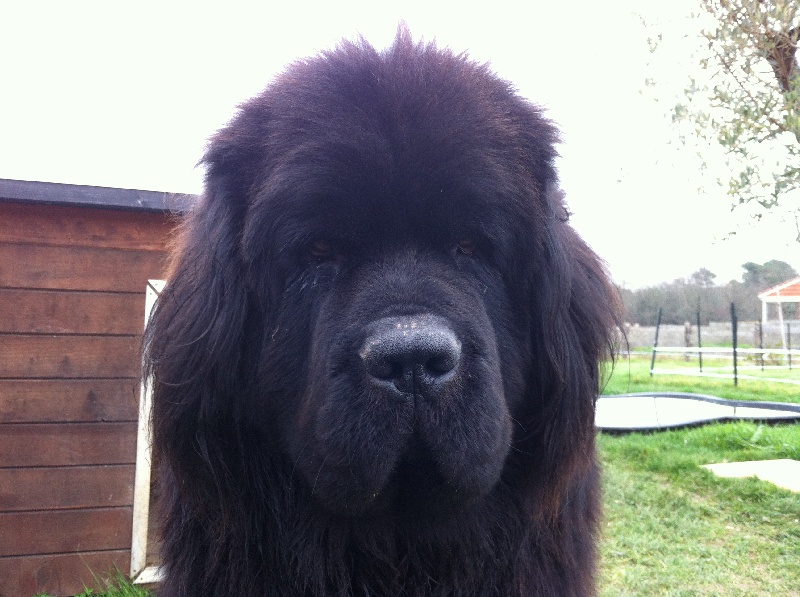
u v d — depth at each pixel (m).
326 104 0.46
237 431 0.49
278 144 0.47
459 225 0.46
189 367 0.48
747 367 4.96
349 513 0.43
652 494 1.37
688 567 1.03
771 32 1.69
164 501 0.56
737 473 1.48
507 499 0.53
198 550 0.52
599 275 0.59
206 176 0.54
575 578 0.56
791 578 1.00
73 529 0.97
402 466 0.42
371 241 0.45
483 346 0.43
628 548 1.11
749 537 1.15
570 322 0.52
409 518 0.47
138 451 1.00
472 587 0.52
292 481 0.49
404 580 0.50
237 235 0.50
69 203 0.96
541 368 0.51
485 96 0.50
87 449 0.98
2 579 0.95
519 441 0.52
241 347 0.49
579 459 0.53
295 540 0.49
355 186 0.44
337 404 0.41
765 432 1.84
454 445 0.40
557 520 0.54
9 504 0.95
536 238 0.50
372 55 0.49
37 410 0.97
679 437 1.89
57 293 0.98
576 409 0.52
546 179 0.52
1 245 0.97
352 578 0.50
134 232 1.01
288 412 0.47
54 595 0.96
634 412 2.43
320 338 0.44
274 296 0.47
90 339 0.99
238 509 0.49
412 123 0.45
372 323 0.41
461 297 0.44
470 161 0.45
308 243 0.46
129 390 1.00
